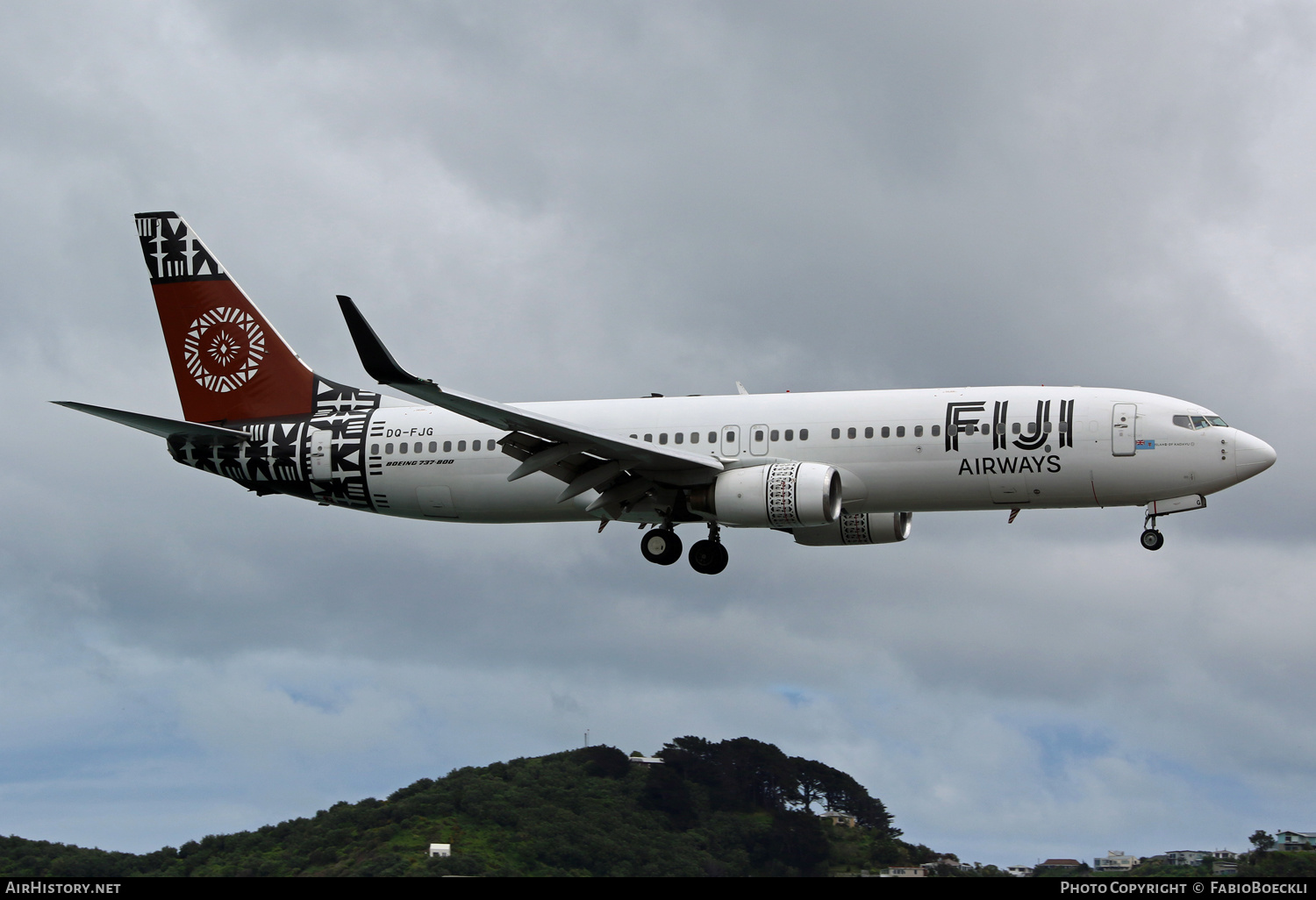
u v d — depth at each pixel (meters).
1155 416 76.31
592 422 84.50
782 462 80.44
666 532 87.12
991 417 77.94
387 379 71.06
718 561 85.56
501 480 86.31
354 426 89.31
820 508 76.56
